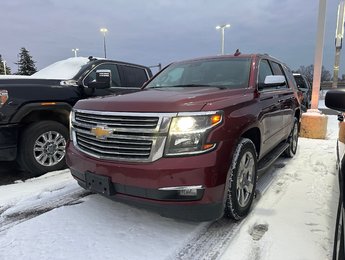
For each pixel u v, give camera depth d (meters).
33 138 4.89
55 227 3.36
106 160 3.12
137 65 7.05
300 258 2.80
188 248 2.97
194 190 2.88
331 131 10.80
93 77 5.85
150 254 2.87
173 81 4.66
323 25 9.22
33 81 5.10
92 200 4.05
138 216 3.60
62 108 5.20
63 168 5.29
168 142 2.88
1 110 4.58
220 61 4.69
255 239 3.12
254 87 4.09
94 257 2.83
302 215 3.64
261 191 4.37
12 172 5.25
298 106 6.36
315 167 5.68
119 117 3.07
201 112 2.93
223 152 2.99
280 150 5.25
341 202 2.09
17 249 2.96
